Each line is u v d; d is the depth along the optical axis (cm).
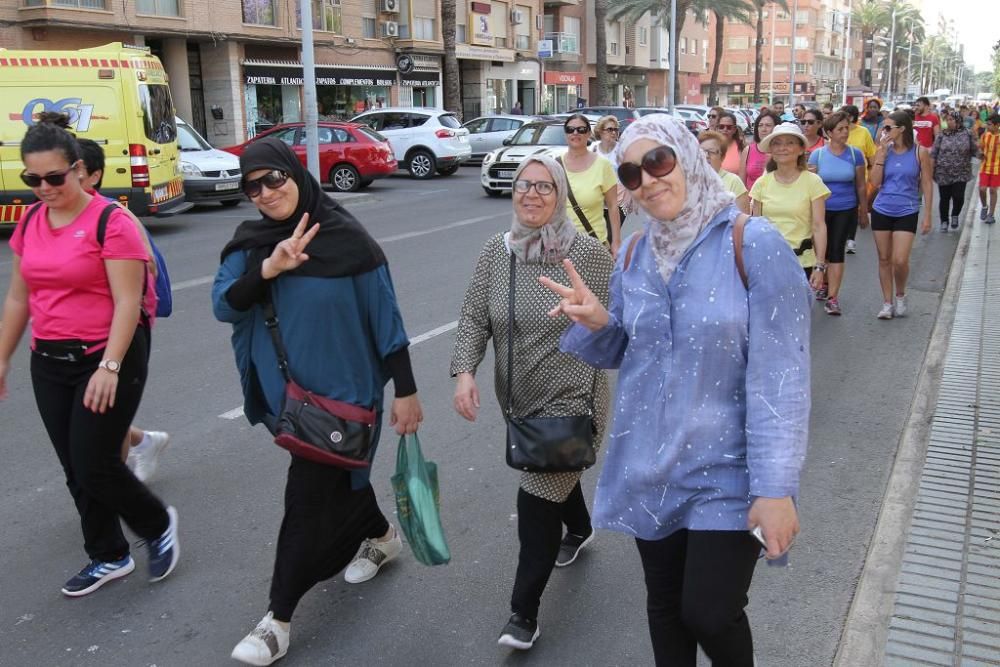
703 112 3238
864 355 673
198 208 1686
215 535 394
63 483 450
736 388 209
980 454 463
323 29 3009
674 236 211
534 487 301
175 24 2438
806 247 684
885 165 754
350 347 294
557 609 335
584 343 238
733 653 213
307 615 332
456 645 312
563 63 4897
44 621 329
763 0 5534
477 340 318
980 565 349
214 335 730
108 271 311
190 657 307
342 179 1978
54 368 321
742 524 208
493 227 1370
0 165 1265
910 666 286
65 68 1264
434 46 3503
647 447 219
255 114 2803
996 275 920
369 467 312
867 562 358
